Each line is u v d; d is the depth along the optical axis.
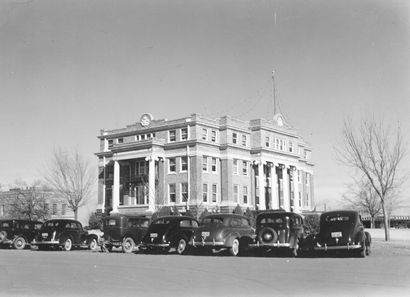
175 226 22.14
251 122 60.03
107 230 24.58
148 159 52.97
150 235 22.42
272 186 59.72
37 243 26.42
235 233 20.20
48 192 54.28
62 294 9.73
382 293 9.32
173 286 10.59
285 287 10.14
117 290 10.15
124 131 58.75
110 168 59.00
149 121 56.88
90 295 9.58
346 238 17.59
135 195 55.59
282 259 17.20
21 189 54.22
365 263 14.87
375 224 64.75
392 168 27.52
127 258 18.83
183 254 21.58
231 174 54.81
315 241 18.25
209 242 19.98
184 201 51.97
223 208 53.44
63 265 15.79
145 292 9.84
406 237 33.88
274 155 60.66
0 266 15.62
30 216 49.59
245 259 17.50
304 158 72.44
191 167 51.97
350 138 28.94
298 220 19.73
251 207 57.09
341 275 11.91
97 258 19.02
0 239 28.34
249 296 9.16
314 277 11.61
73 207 49.94
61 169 55.00
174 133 54.66
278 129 62.19
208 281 11.27
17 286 10.90
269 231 19.06
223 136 55.47
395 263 14.81
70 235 26.56
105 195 58.53
